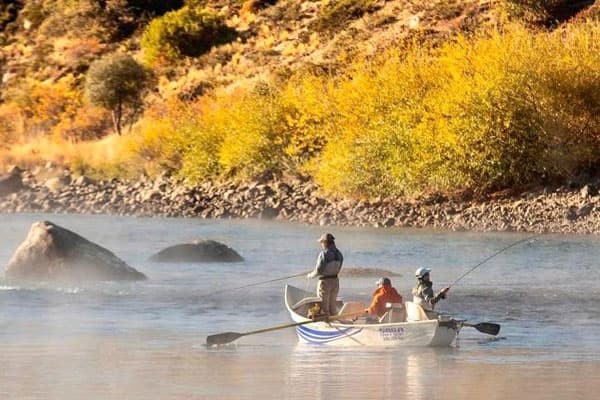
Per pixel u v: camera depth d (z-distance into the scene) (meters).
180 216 116.94
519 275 72.06
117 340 48.78
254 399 36.09
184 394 36.97
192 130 134.62
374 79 116.94
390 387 38.22
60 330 51.53
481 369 41.94
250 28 197.12
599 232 96.44
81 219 113.62
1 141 179.25
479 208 103.94
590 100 106.88
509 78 106.06
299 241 91.75
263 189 119.69
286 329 53.09
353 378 40.06
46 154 154.12
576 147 106.62
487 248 85.81
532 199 104.25
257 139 125.75
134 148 141.12
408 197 109.81
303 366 42.78
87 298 61.62
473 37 124.75
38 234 68.81
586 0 154.50
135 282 68.38
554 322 54.31
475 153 106.19
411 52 123.25
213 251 79.25
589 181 105.44
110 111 179.88
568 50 109.44
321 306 50.44
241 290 65.56
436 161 107.06
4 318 55.12
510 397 36.41
